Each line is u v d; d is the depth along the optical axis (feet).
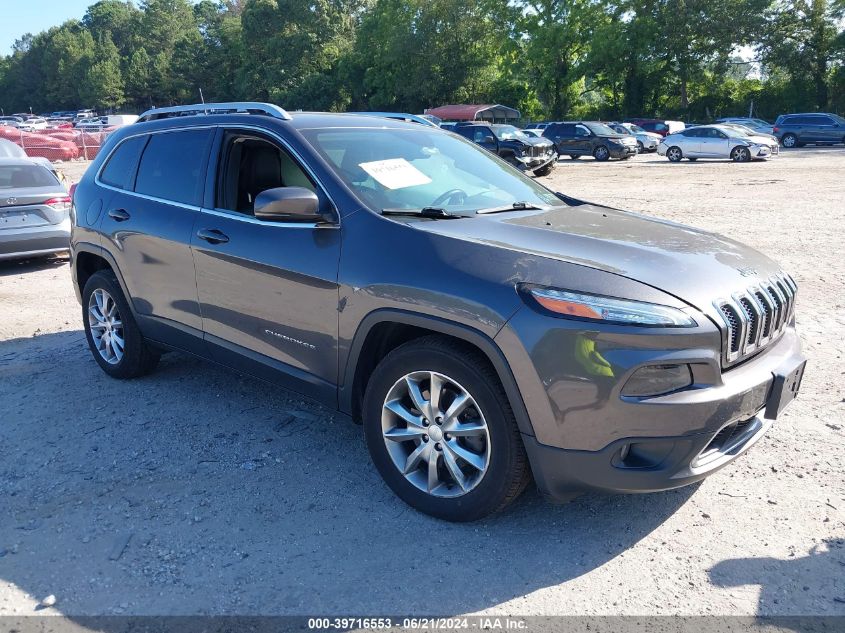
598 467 9.12
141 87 368.48
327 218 11.43
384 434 10.84
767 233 34.24
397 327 10.87
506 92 216.95
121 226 15.12
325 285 11.14
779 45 181.88
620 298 8.99
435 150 13.98
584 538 10.15
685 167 85.71
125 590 9.11
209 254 13.03
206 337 13.67
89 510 11.02
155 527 10.53
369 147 12.98
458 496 10.25
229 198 13.32
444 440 10.27
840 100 183.83
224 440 13.41
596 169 87.30
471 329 9.53
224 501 11.23
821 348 17.78
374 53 229.25
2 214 29.01
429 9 207.21
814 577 9.14
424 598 8.89
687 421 8.87
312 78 242.17
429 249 10.27
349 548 9.95
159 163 14.96
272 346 12.35
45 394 15.89
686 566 9.45
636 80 197.47
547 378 9.07
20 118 242.99
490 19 206.49
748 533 10.16
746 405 9.43
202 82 321.73
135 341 15.90
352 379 11.16
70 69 384.06
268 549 9.95
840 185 56.90
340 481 11.80
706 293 9.39
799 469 11.88
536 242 10.38
